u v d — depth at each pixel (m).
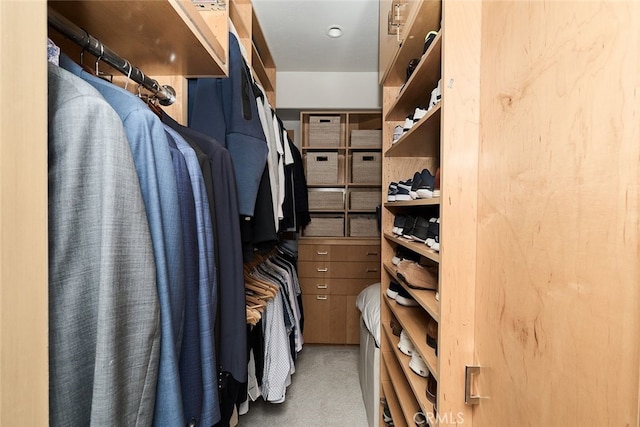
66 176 0.38
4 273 0.29
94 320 0.39
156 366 0.47
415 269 1.06
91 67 0.83
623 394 0.35
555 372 0.46
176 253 0.55
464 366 0.73
